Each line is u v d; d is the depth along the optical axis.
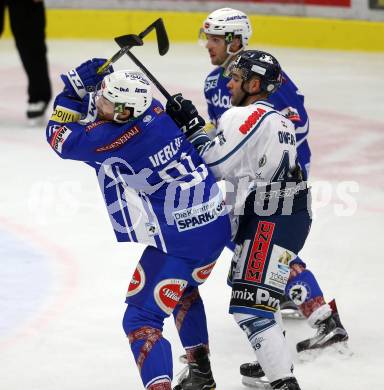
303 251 14.86
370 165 19.97
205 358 9.91
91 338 11.55
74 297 12.92
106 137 9.13
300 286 11.05
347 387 10.26
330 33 34.28
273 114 9.71
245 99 10.02
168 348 9.19
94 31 36.66
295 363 10.92
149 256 9.40
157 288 9.23
